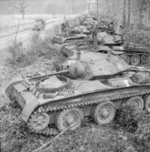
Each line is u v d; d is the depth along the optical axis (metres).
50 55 19.62
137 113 9.20
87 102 8.73
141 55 20.02
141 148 7.77
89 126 9.32
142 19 33.28
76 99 8.64
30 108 7.82
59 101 8.31
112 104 9.52
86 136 8.48
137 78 10.15
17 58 17.73
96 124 9.52
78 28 24.70
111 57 11.07
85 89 8.78
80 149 7.64
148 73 11.00
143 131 8.21
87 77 9.69
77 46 18.88
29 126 7.95
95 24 24.30
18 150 7.59
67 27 27.77
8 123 8.82
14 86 10.01
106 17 35.94
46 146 7.78
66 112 8.49
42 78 10.05
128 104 9.61
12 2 62.62
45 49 20.52
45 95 8.13
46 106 8.10
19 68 16.42
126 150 7.61
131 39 24.55
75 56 13.80
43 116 8.16
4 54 19.17
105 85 9.32
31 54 19.16
